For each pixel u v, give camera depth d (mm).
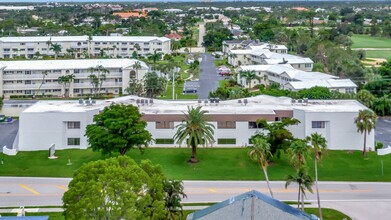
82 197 57812
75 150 117125
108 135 99500
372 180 97562
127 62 196750
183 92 192250
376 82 177125
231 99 147375
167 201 67250
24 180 96938
